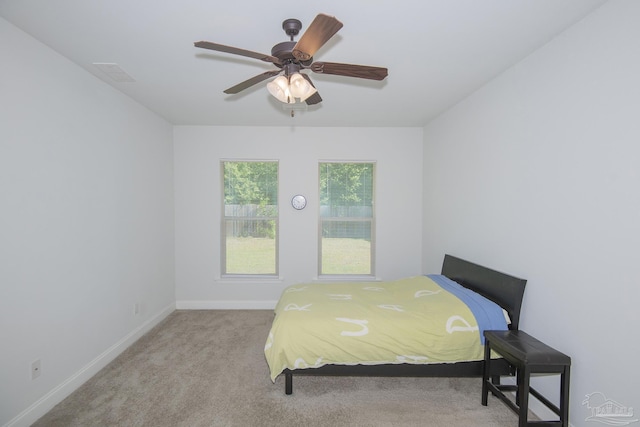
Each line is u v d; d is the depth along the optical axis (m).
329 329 2.09
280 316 2.25
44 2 1.55
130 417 1.94
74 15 1.66
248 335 3.16
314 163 4.02
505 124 2.35
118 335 2.77
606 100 1.56
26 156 1.85
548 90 1.93
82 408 2.02
